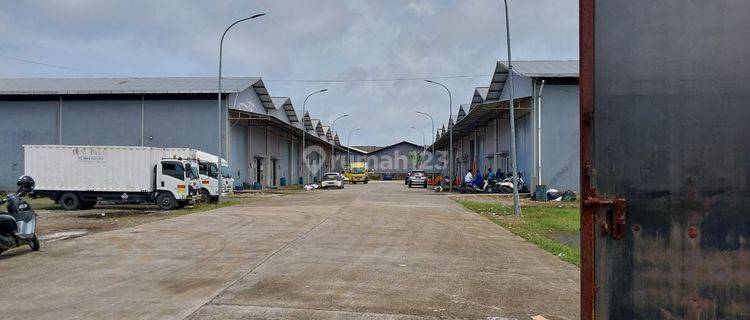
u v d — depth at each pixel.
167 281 7.86
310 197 32.75
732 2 2.51
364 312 6.27
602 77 2.63
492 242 12.62
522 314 6.32
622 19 2.60
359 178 72.00
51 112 38.69
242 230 14.55
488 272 8.85
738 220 2.48
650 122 2.56
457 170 73.75
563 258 10.27
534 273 8.80
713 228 2.51
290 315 6.09
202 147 37.75
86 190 22.89
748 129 2.48
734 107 2.49
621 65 2.60
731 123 2.49
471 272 8.84
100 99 38.44
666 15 2.55
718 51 2.51
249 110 43.03
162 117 38.06
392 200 29.39
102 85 40.25
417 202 27.58
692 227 2.53
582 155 2.67
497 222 17.58
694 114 2.52
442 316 6.19
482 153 52.03
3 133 38.88
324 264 9.37
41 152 22.97
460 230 15.04
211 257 10.03
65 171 23.00
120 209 23.34
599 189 2.63
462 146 67.38
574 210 22.70
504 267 9.33
